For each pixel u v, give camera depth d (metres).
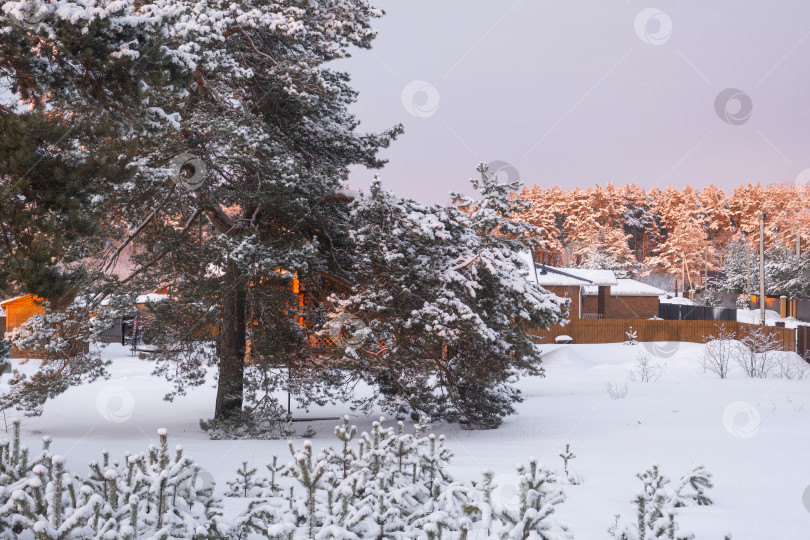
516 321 17.12
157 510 4.83
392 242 16.47
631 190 131.75
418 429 7.03
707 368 31.56
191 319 18.52
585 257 103.44
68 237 8.94
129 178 9.52
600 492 8.12
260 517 5.27
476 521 5.58
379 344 17.12
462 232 17.00
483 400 17.41
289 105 18.39
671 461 10.72
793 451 11.73
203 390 28.31
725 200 125.56
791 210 91.25
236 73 16.14
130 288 17.44
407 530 5.08
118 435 16.67
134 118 9.81
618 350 41.16
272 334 17.56
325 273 18.28
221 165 16.64
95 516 4.48
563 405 21.19
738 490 8.58
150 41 9.55
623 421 16.73
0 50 8.84
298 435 16.73
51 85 9.41
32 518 4.34
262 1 16.83
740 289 81.19
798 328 33.19
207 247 16.53
